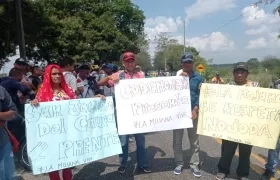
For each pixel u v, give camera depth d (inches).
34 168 152.5
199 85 192.7
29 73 306.0
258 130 172.7
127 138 196.1
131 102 185.8
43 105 155.0
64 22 1111.6
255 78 676.1
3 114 131.3
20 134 222.1
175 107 190.7
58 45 1089.4
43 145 155.0
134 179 188.4
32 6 871.7
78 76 281.3
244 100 176.9
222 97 182.2
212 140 283.1
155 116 188.9
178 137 193.9
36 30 920.9
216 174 194.7
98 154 171.5
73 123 164.1
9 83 220.4
